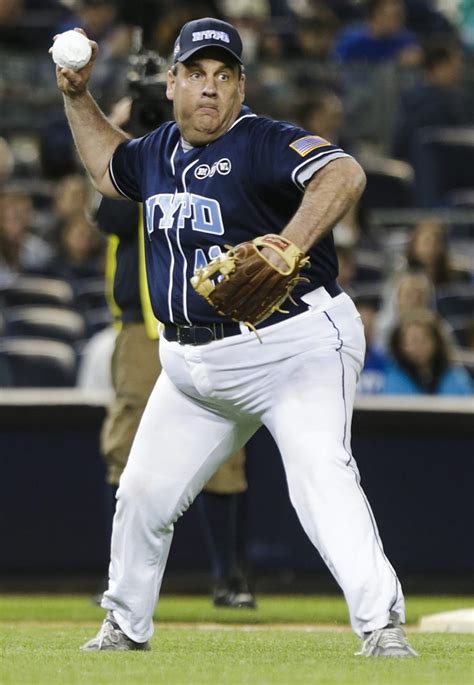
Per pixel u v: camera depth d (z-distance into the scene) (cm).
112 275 2520
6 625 2311
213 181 1577
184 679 1380
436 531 3123
